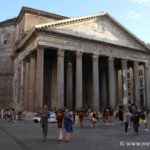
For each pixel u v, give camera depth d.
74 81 52.66
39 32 39.00
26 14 52.41
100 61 52.56
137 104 49.19
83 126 27.88
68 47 41.62
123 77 48.31
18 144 14.34
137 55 51.50
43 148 12.94
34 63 42.44
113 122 33.28
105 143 14.69
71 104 43.59
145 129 23.50
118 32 49.31
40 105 37.50
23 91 48.03
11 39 62.84
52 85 49.25
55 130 23.02
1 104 60.31
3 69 62.12
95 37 45.44
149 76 53.19
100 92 54.09
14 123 32.25
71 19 42.47
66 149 12.57
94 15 45.53
